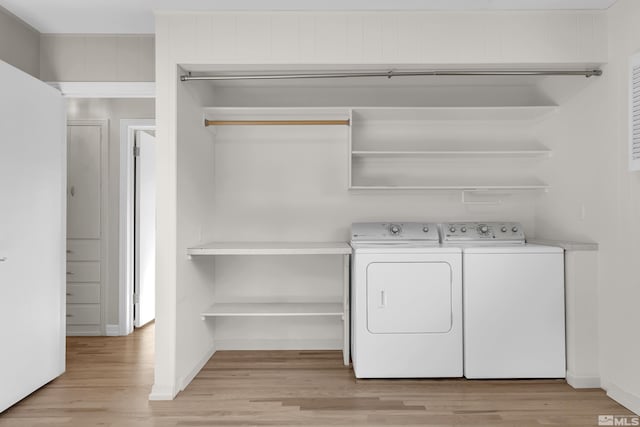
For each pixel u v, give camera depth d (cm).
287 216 357
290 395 263
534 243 321
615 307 258
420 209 356
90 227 405
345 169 357
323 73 291
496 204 356
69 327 403
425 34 269
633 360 243
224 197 357
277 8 263
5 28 274
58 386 279
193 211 299
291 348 358
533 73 273
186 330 281
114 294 405
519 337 284
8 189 245
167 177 263
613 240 259
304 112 323
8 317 244
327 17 268
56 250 292
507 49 268
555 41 268
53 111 292
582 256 276
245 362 325
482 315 284
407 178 354
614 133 258
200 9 264
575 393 264
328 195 357
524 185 351
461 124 352
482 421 229
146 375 299
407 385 278
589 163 281
